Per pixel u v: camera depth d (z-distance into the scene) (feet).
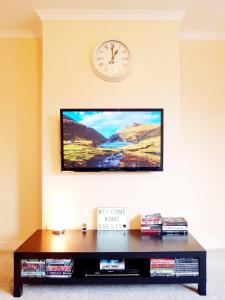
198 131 9.93
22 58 9.81
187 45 9.93
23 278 6.66
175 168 8.75
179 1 7.98
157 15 8.65
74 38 8.70
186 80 9.93
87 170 8.51
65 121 8.42
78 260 7.41
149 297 6.55
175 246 7.03
